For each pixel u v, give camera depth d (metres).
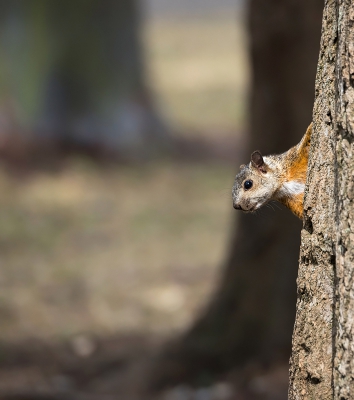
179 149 29.33
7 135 26.27
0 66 27.03
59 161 26.34
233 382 11.20
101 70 28.11
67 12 27.52
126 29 28.91
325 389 4.25
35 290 16.89
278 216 11.21
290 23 10.78
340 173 3.94
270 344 11.30
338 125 3.99
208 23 74.19
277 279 11.27
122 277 17.88
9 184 24.33
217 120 34.75
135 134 28.45
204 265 18.62
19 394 11.17
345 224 3.87
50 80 27.23
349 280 3.83
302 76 10.82
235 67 49.44
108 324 14.98
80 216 22.42
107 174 26.28
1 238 20.30
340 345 3.89
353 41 3.88
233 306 11.62
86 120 27.66
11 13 27.11
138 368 12.05
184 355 11.72
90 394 11.56
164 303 16.16
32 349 13.52
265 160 6.04
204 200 24.05
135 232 21.19
